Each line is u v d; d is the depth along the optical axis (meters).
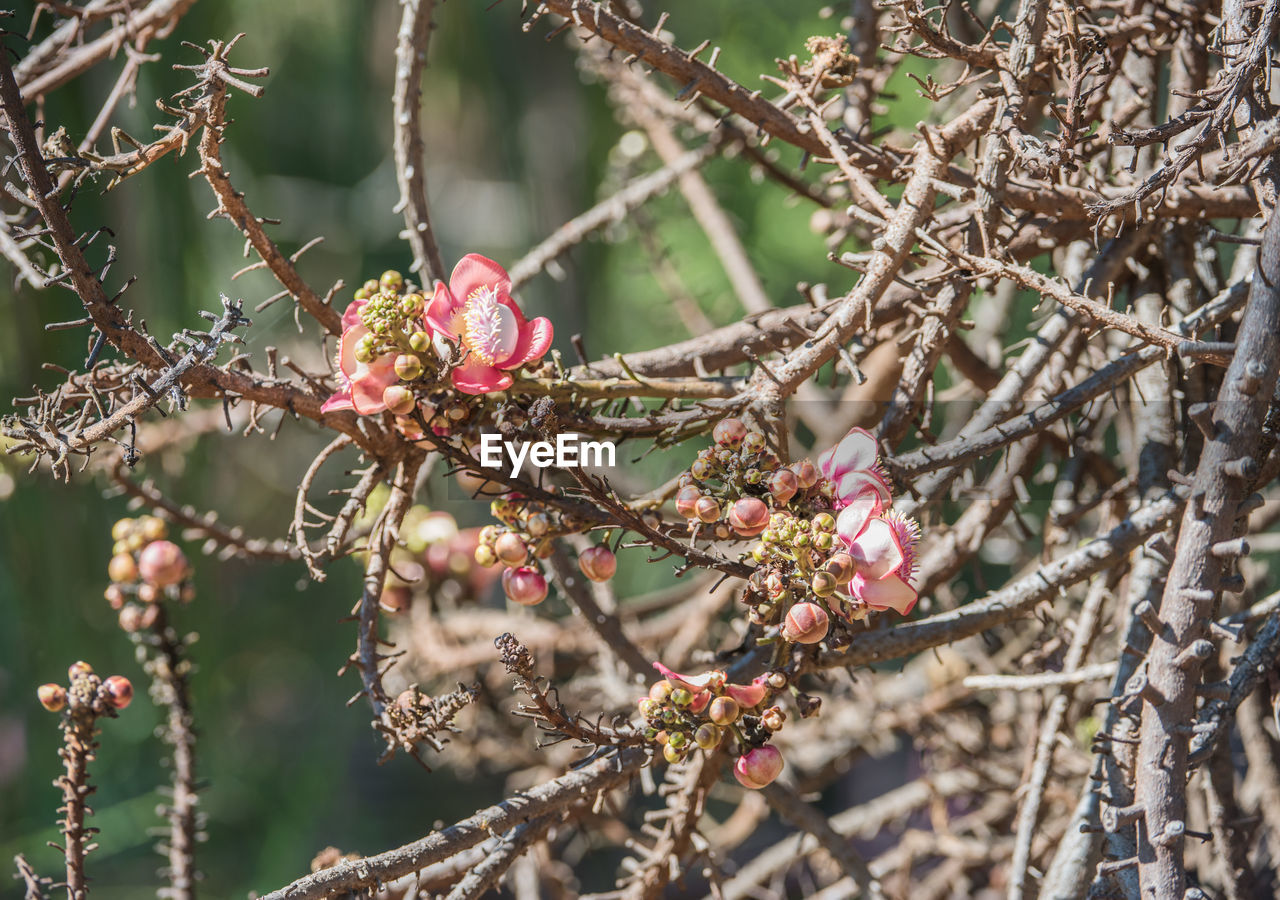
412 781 7.15
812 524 2.74
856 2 3.21
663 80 4.42
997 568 4.91
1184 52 3.02
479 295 2.77
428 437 2.76
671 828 2.96
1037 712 3.15
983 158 2.89
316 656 6.00
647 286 7.59
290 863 5.95
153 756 5.82
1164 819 2.74
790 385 2.82
